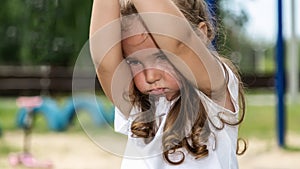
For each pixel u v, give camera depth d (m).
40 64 13.59
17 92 16.30
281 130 7.96
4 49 20.28
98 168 6.59
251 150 7.52
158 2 1.29
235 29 7.56
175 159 1.49
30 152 7.66
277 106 8.06
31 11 11.78
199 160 1.48
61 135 9.33
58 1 11.84
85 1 13.10
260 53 21.30
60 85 15.80
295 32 14.67
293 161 6.81
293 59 14.70
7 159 7.16
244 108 1.55
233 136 1.53
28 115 7.55
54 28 12.08
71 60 15.17
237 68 1.58
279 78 8.06
